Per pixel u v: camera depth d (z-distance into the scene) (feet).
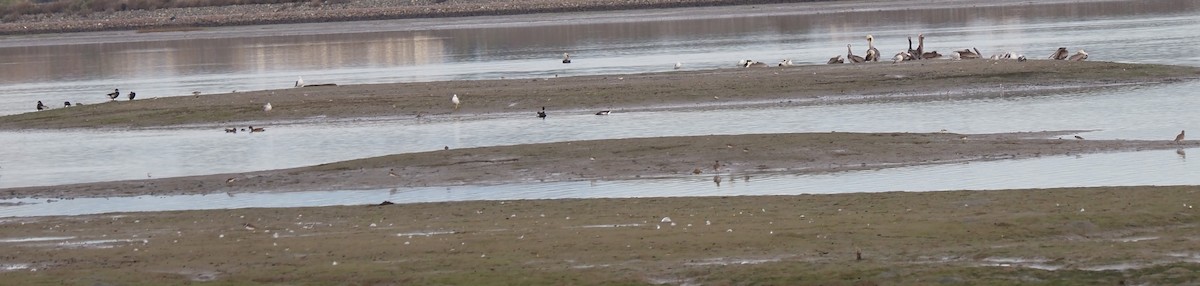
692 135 114.83
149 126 144.46
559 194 88.94
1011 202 74.08
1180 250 57.93
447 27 367.25
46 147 131.03
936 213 71.31
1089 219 66.80
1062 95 141.18
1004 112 127.65
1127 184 84.74
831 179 91.61
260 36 366.84
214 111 151.02
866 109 134.51
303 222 77.61
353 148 119.34
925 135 107.34
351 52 280.92
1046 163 95.40
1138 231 65.00
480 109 145.18
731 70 175.73
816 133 108.99
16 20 456.86
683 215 74.33
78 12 458.09
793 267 57.21
